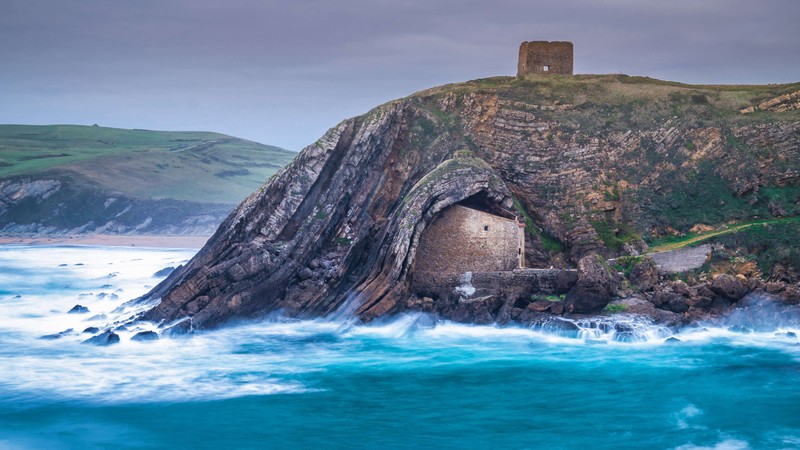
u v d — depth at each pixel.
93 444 38.31
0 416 41.97
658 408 43.12
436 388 47.22
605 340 56.66
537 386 47.38
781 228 65.00
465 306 62.34
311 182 71.06
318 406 43.97
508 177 75.94
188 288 63.16
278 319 64.69
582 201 73.31
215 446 38.19
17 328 63.31
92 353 55.16
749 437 38.59
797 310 57.97
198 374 50.06
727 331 57.84
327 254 69.62
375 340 59.78
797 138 74.50
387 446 38.06
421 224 64.75
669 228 72.00
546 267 71.50
